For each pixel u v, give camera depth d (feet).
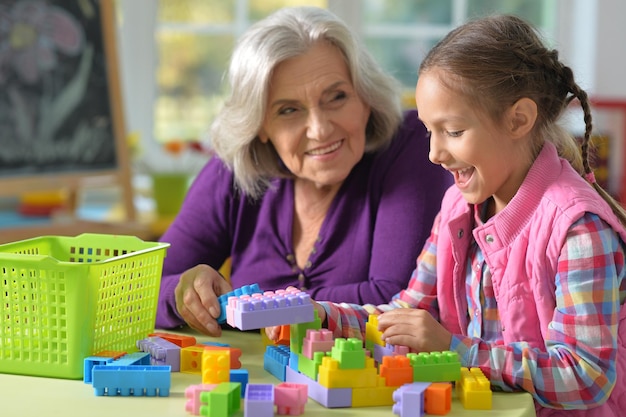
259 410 3.46
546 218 4.18
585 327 3.91
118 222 10.25
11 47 9.97
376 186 5.77
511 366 3.92
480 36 4.29
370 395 3.69
